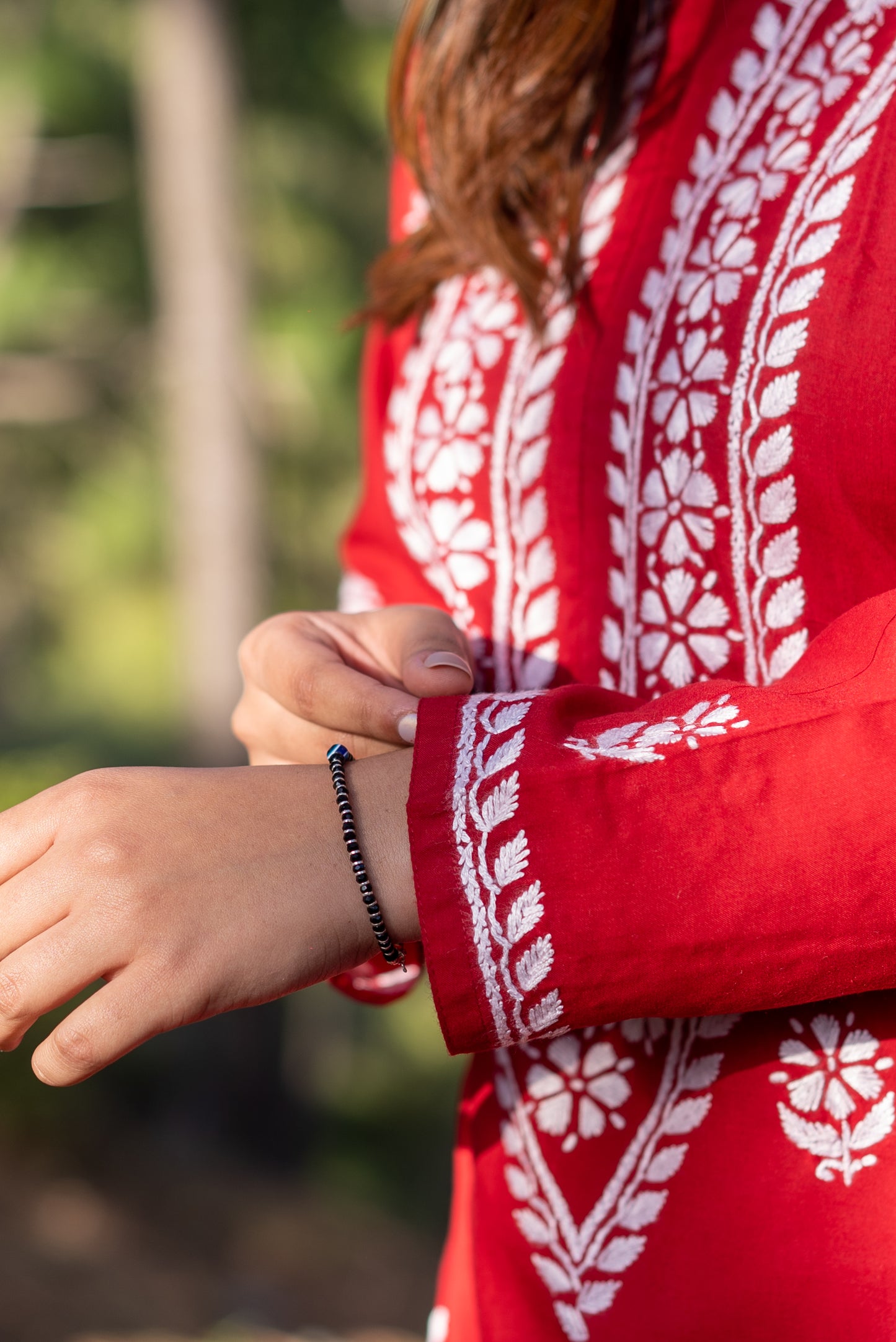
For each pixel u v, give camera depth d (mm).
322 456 7543
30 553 8664
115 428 7773
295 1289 4988
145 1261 4875
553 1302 860
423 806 766
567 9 895
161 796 774
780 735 751
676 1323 826
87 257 7258
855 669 760
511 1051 882
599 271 881
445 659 833
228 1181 6082
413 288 974
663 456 849
